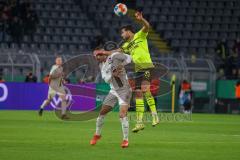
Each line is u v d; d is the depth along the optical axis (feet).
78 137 128.77
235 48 322.55
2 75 253.85
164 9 365.61
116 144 114.93
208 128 170.91
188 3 372.38
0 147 107.24
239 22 372.58
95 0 358.23
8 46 312.71
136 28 348.18
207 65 274.77
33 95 255.70
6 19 313.53
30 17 320.29
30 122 178.09
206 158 96.68
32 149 104.47
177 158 95.91
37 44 325.42
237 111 281.13
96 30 346.95
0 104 254.06
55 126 163.12
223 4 376.48
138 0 364.58
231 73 305.73
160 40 352.49
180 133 147.54
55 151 101.96
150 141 123.65
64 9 349.41
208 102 279.28
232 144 120.16
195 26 364.58
